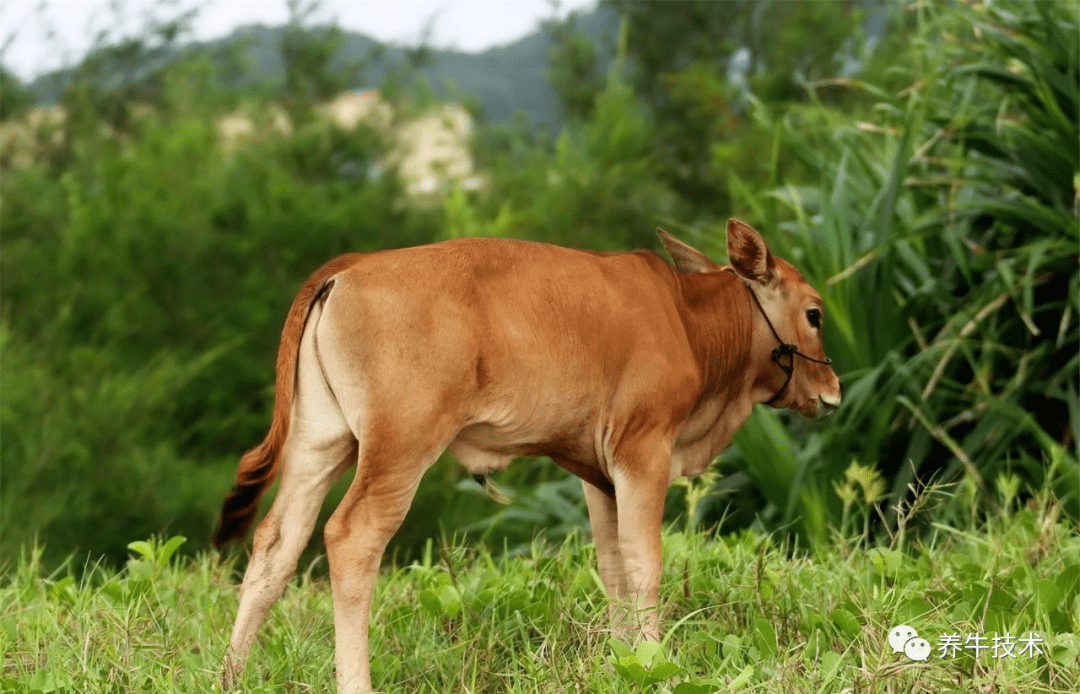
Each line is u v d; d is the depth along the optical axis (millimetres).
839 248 15711
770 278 11031
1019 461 14703
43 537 21969
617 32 45469
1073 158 15055
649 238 30516
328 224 28391
